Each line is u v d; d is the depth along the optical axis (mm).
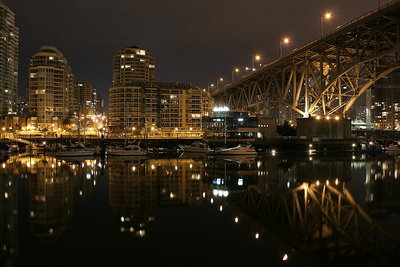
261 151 97500
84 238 19938
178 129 176500
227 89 148250
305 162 66250
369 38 65500
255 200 29891
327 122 92188
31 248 18406
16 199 30422
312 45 78625
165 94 176625
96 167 57875
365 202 28562
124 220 23625
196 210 26422
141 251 18047
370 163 63281
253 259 16922
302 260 16703
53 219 23922
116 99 174250
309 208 26688
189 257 17203
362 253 17375
